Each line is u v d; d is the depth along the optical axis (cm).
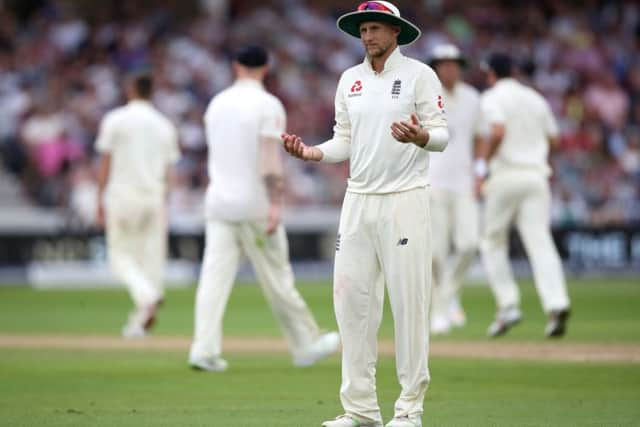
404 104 2419
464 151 4809
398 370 2466
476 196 4778
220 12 11306
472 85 10781
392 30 2436
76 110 9819
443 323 4838
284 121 3650
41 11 10800
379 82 2442
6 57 10269
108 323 5484
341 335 2486
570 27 11462
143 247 5012
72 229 8744
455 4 11556
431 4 11494
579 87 10962
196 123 9938
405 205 2430
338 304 2478
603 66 11212
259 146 3609
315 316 5706
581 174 9981
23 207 9338
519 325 5203
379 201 2439
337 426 2455
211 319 3591
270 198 3616
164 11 11062
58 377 3441
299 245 8869
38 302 6931
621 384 3209
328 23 11306
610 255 9094
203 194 9388
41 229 8719
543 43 11362
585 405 2841
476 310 6131
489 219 4669
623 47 11394
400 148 2423
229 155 3606
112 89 10112
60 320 5662
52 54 10388
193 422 2605
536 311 6019
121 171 4959
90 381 3347
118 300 7100
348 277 2467
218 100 3644
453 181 4797
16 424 2589
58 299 7188
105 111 9925
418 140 2331
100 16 10938
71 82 10112
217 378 3412
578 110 10706
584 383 3231
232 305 6569
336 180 9538
